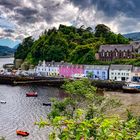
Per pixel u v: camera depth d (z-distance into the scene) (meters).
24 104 79.88
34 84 135.88
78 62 160.62
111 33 190.00
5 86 128.25
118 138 5.35
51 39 187.88
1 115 65.44
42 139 48.44
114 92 106.81
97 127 5.39
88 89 38.53
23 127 55.38
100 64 151.25
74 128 5.52
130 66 132.62
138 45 165.12
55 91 108.88
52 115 35.59
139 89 105.94
